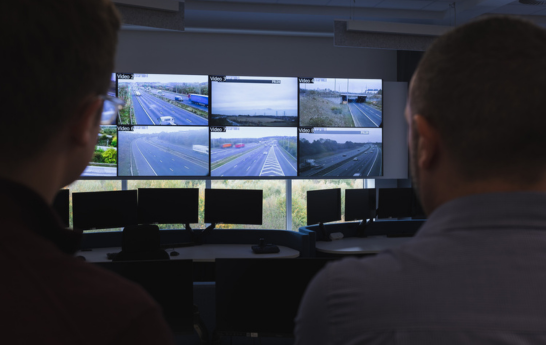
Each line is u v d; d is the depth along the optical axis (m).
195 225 6.32
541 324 0.37
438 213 0.45
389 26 4.79
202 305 2.29
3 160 0.36
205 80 5.74
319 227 4.91
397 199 5.20
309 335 0.45
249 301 1.95
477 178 0.43
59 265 0.36
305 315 0.46
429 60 0.45
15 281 0.33
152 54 5.99
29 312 0.33
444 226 0.44
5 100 0.33
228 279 1.96
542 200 0.41
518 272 0.39
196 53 6.09
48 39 0.34
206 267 4.73
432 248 0.43
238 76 5.81
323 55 6.39
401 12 5.67
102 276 0.39
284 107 5.91
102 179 5.59
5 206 0.35
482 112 0.39
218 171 5.80
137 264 1.98
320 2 5.44
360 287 0.43
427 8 5.58
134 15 3.85
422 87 0.45
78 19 0.36
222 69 6.15
